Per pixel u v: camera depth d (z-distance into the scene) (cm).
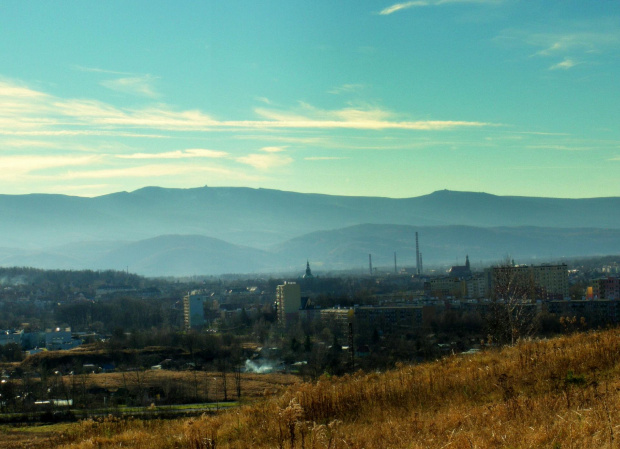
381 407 2692
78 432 3862
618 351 2877
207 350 13700
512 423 2044
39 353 13575
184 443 2730
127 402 7625
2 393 7656
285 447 2189
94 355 13100
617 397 2127
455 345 10062
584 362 2786
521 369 2819
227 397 7681
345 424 2520
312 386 3253
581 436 1806
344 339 14575
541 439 1842
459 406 2491
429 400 2697
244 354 13400
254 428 2702
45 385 8719
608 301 13700
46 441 3997
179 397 7769
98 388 8756
